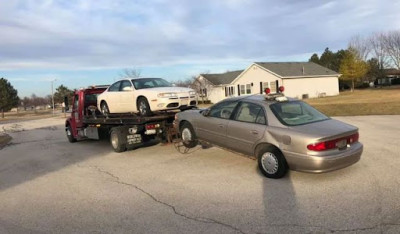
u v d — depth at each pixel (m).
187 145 9.51
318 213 5.09
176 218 5.22
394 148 9.09
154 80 11.62
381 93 39.44
